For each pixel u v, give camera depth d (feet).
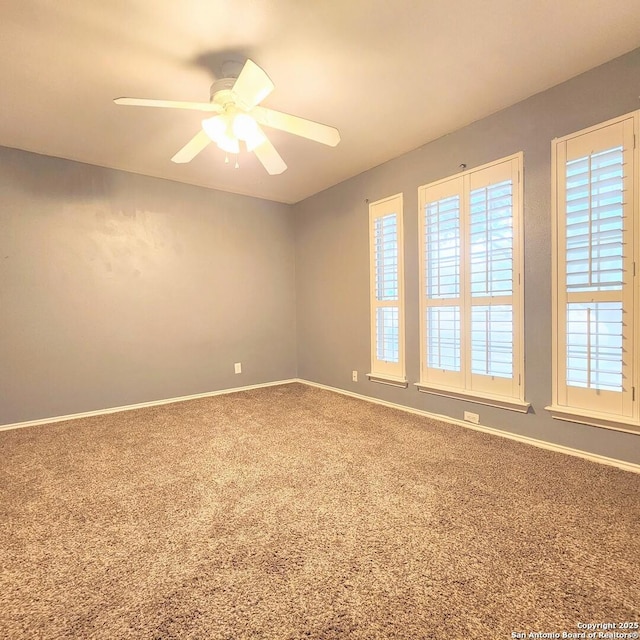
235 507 5.81
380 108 8.32
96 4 5.19
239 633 3.55
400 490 6.26
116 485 6.60
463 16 5.64
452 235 9.58
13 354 10.10
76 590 4.12
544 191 7.79
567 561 4.45
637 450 6.73
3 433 9.55
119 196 11.69
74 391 10.99
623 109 6.68
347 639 3.47
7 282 10.00
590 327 7.16
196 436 9.15
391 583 4.16
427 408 10.56
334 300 13.91
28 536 5.13
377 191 11.75
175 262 12.84
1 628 3.62
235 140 6.73
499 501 5.84
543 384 7.96
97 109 8.00
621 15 5.66
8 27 5.56
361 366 12.87
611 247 6.84
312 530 5.17
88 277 11.19
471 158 9.09
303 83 7.32
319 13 5.49
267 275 15.21
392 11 5.49
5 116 8.27
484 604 3.84
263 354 15.15
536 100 7.85
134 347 12.03
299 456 7.80
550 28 5.93
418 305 10.63
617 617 3.65
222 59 6.48
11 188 10.01
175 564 4.52
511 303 8.41
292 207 15.90
